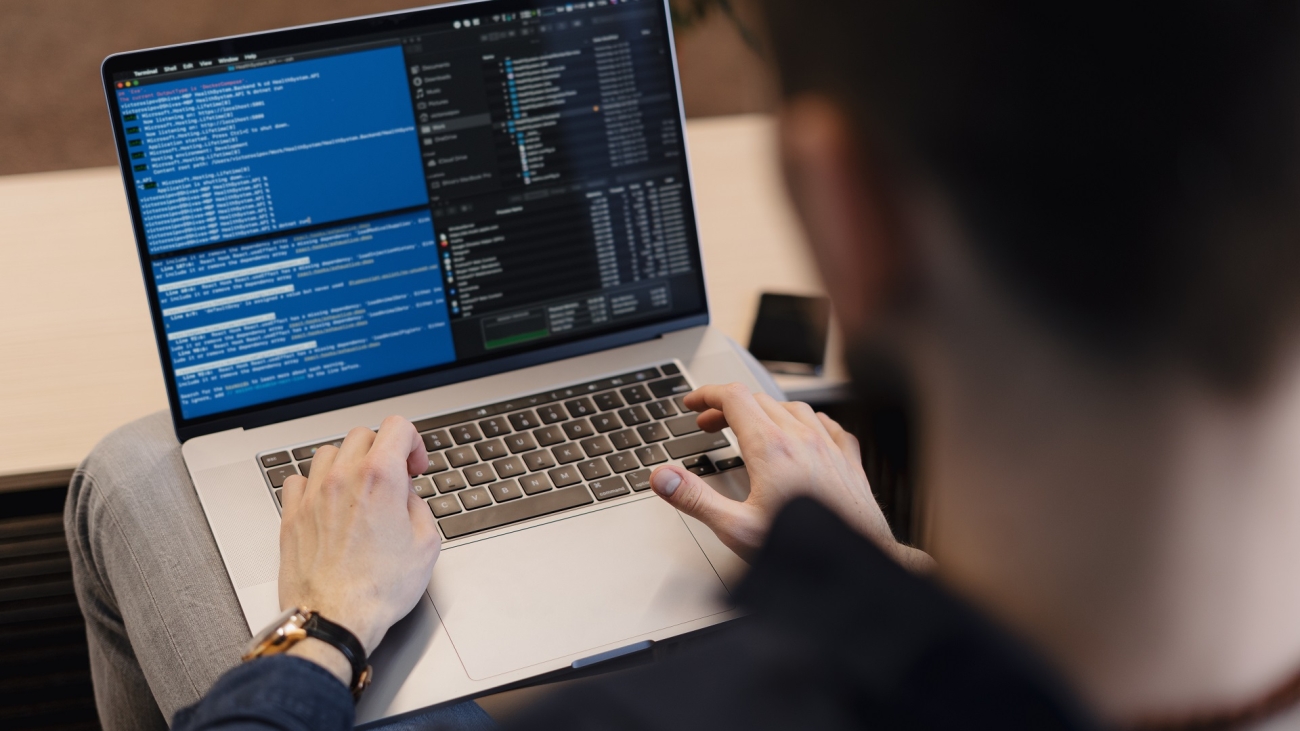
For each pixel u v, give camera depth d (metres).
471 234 0.88
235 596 0.73
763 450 0.73
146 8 2.45
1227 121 0.18
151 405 0.95
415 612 0.68
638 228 0.93
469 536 0.74
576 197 0.91
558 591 0.70
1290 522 0.18
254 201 0.83
